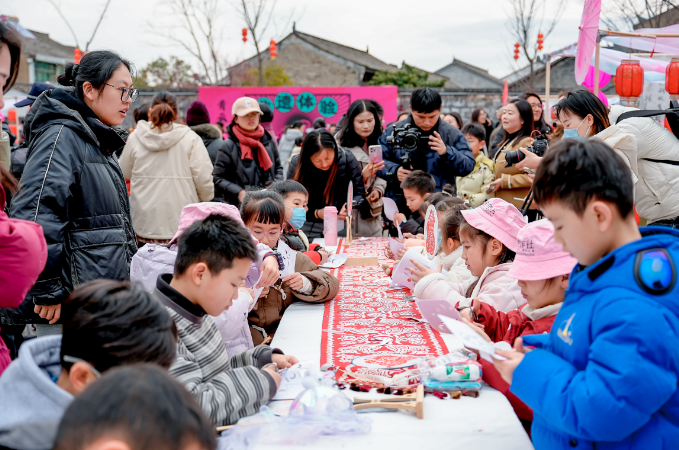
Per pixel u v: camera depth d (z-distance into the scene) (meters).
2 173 1.83
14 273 1.58
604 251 1.22
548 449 1.32
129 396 0.75
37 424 0.90
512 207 2.32
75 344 1.10
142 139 4.62
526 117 4.84
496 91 14.98
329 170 4.51
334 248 4.21
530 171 3.58
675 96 4.27
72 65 2.76
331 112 12.83
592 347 1.15
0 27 1.70
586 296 1.23
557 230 1.24
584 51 4.90
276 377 1.66
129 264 2.74
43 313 2.39
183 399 0.79
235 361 1.88
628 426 1.09
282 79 22.11
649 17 9.85
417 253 2.79
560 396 1.19
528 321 1.88
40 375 1.05
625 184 1.17
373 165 4.66
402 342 2.18
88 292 1.15
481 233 2.32
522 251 1.83
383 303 2.78
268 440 1.42
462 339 1.33
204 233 1.64
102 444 0.72
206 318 1.73
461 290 2.57
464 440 1.43
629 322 1.09
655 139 3.32
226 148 5.12
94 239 2.55
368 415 1.57
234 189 5.04
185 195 4.69
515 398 1.84
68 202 2.50
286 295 2.76
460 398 1.67
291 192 3.60
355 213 4.83
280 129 12.92
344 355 2.03
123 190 2.81
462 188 5.78
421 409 1.54
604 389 1.10
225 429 1.46
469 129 6.05
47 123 2.50
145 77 21.55
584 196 1.16
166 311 1.19
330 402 1.50
